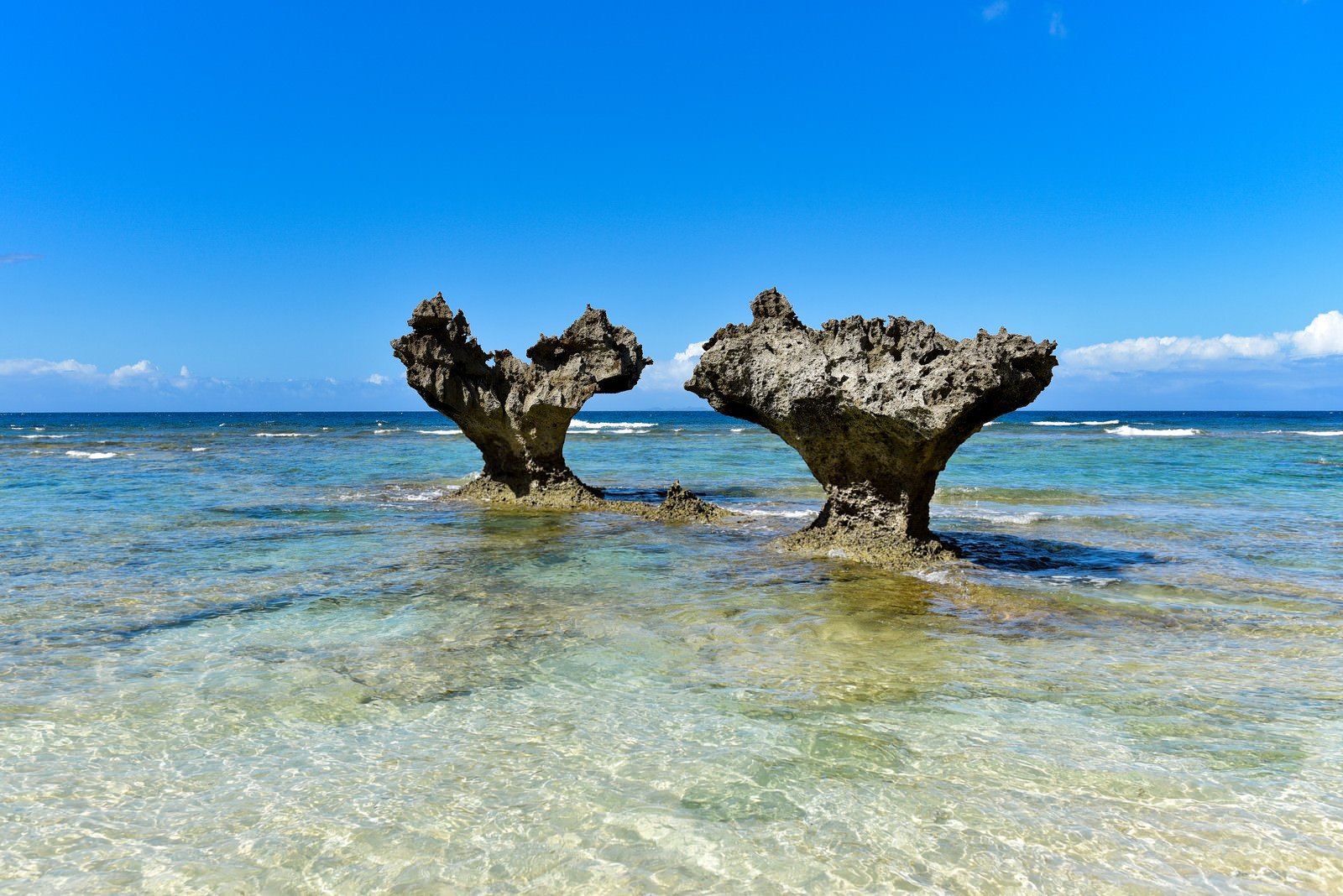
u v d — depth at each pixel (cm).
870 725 577
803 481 2525
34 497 1983
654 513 1712
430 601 952
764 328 1329
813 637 805
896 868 399
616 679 680
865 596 980
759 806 461
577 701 629
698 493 2188
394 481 2488
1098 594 986
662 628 839
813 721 584
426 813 455
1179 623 859
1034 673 692
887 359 1184
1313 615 889
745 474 2770
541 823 444
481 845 422
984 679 676
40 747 538
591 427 7800
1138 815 448
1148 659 732
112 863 403
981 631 826
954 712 600
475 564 1177
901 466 1209
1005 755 525
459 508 1839
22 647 760
